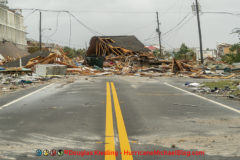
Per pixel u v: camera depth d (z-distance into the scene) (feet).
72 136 16.43
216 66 161.99
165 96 36.45
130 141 15.35
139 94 38.65
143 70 126.41
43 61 119.65
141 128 18.40
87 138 15.98
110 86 52.13
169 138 15.93
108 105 28.37
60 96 36.50
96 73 113.39
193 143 14.89
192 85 51.93
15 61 127.95
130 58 159.94
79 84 57.67
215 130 17.79
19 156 12.99
